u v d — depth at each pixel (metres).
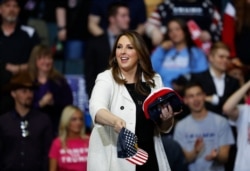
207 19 23.23
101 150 12.48
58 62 23.78
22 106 19.28
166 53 21.75
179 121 19.38
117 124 11.61
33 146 19.14
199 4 23.31
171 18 23.17
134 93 12.62
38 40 22.61
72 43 24.31
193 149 18.97
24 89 19.25
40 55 20.89
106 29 23.64
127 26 22.58
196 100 19.12
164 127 12.58
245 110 18.31
